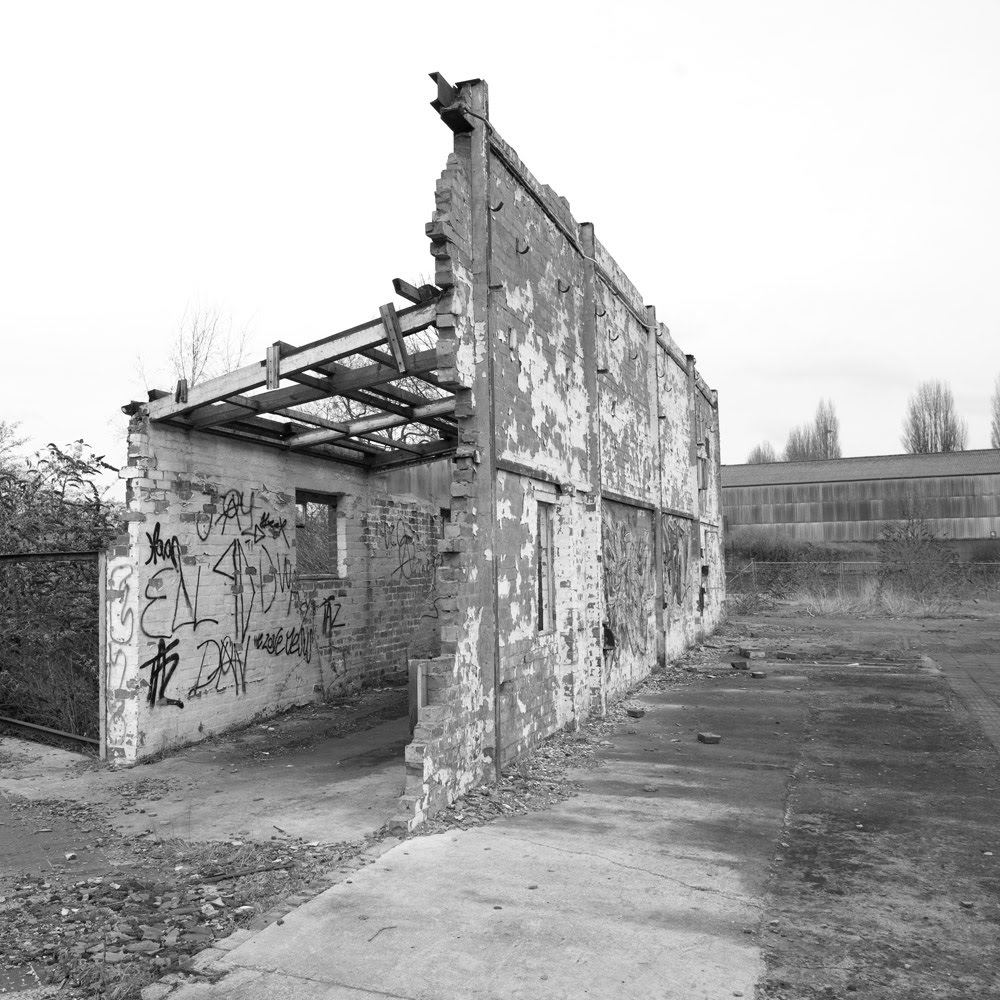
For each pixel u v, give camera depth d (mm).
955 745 9070
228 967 3938
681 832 6121
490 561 7516
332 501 12328
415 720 6711
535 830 6086
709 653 17547
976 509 46188
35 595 10320
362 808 6633
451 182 7242
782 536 49094
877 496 47875
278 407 8594
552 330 9586
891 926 4539
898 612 26281
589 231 11133
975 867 5465
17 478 11180
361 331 7348
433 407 9008
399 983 3807
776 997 3754
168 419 8617
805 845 5883
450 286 7152
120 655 8352
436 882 5000
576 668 9930
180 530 8977
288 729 9781
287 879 5098
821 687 13102
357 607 12375
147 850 5746
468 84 7719
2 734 9438
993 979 3961
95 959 4023
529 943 4211
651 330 15000
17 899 4875
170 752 8633
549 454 9312
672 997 3725
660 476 15406
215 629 9438
